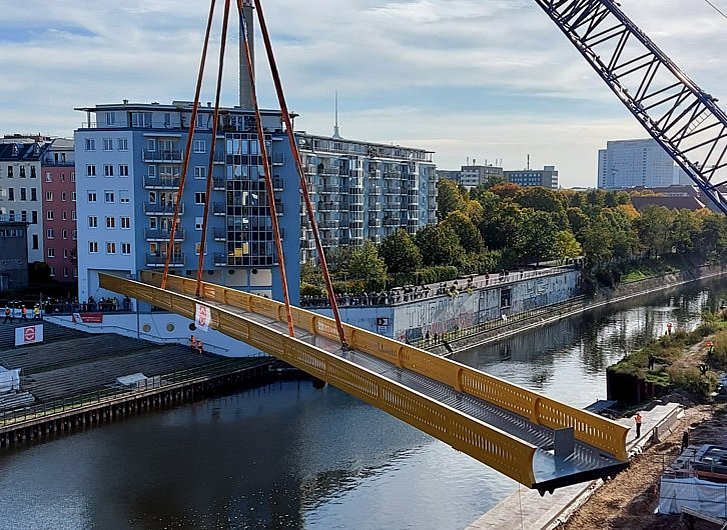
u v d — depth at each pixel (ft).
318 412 236.22
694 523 129.29
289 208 314.55
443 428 106.83
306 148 437.17
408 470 186.91
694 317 428.56
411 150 552.41
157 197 307.99
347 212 467.93
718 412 209.87
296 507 165.58
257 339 154.30
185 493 172.35
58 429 213.46
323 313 304.71
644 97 234.99
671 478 137.28
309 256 428.15
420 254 418.72
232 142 305.53
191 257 311.06
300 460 193.36
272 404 245.45
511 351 333.01
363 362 147.02
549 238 492.95
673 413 204.03
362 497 170.71
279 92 152.35
